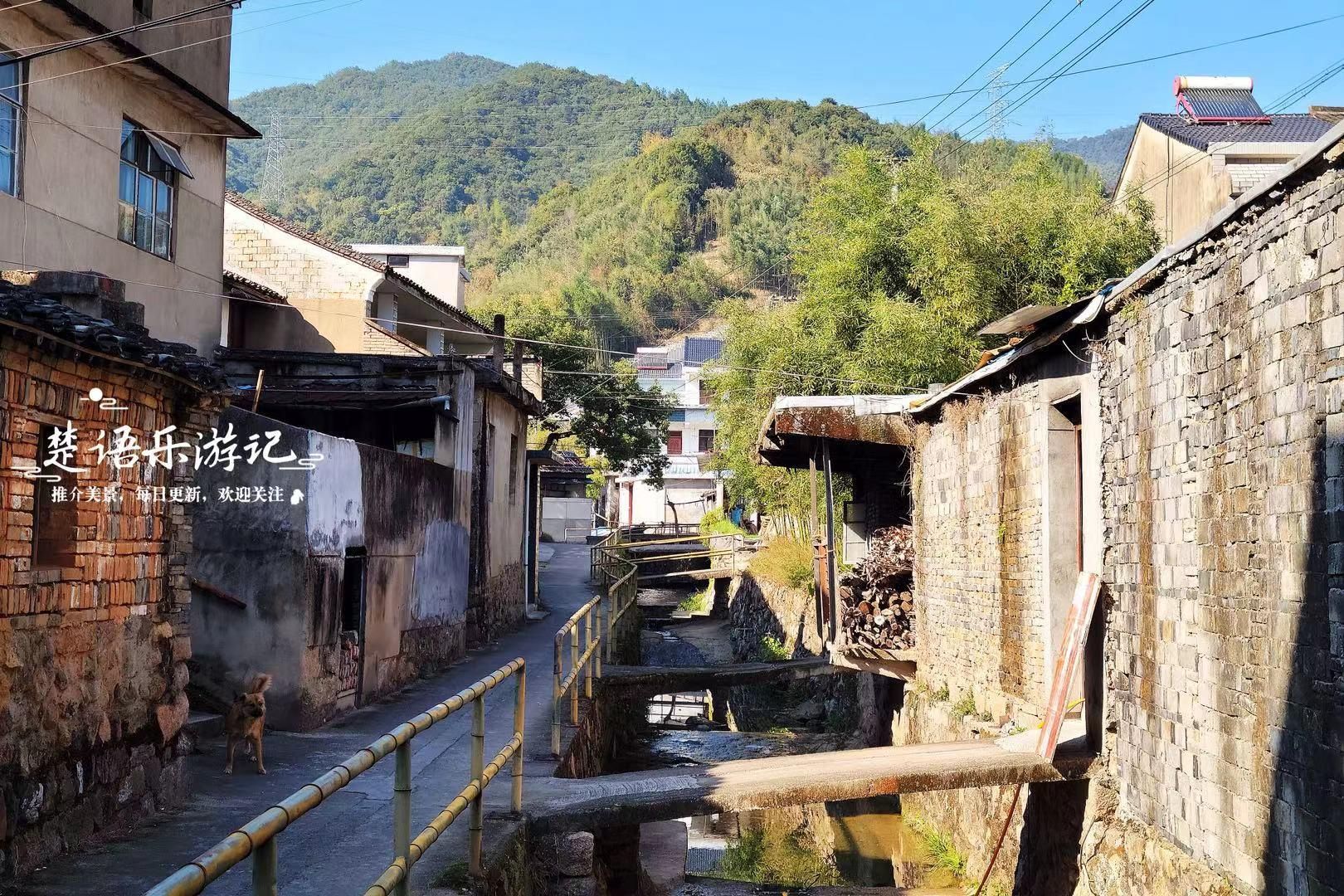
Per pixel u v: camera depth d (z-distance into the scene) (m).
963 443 13.48
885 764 9.62
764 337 24.52
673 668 16.39
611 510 55.81
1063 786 9.87
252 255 24.22
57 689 6.55
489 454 20.64
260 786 8.76
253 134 17.31
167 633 7.96
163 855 6.73
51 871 6.30
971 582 13.12
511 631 22.52
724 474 50.22
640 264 96.38
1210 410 7.35
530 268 103.44
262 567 11.26
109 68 14.42
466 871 6.60
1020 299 18.91
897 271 21.50
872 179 22.16
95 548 7.03
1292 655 6.22
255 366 17.36
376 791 8.75
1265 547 6.55
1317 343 5.96
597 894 8.91
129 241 15.09
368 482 13.23
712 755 19.14
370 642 13.27
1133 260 18.81
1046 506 10.57
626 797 8.76
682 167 106.88
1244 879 6.79
